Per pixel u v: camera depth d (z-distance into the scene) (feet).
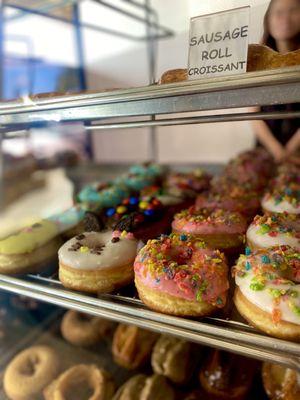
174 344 1.32
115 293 1.06
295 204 1.35
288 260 0.93
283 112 0.98
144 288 0.96
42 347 1.40
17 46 2.89
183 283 0.90
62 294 1.02
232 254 1.19
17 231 1.26
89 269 1.04
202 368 1.29
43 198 2.47
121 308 0.94
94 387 1.23
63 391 1.22
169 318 0.89
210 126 3.14
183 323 0.87
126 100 0.85
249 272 0.92
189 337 0.85
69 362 1.37
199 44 0.83
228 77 0.75
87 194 1.75
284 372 1.16
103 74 3.12
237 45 0.78
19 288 1.08
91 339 1.43
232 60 0.79
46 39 3.09
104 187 1.87
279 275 0.89
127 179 2.02
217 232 1.19
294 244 1.05
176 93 0.80
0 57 2.68
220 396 1.19
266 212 1.42
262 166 2.20
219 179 2.03
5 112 1.00
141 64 2.96
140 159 3.44
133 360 1.32
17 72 2.79
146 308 0.95
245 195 1.56
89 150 3.44
